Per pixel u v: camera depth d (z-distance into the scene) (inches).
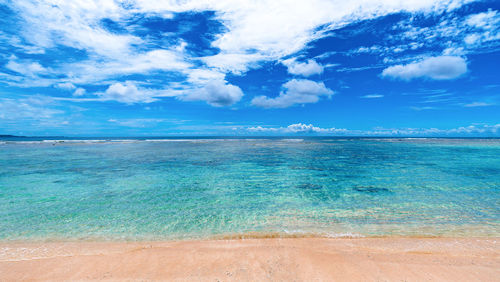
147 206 437.4
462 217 376.2
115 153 1386.6
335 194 525.0
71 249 269.9
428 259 237.0
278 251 253.0
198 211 411.2
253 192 543.8
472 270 213.5
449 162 1025.5
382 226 342.0
